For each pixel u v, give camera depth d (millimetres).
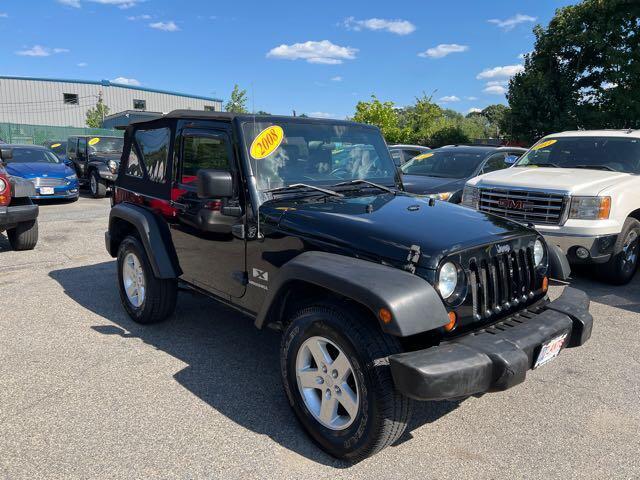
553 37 23750
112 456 2838
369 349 2602
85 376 3770
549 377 3895
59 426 3117
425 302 2512
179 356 4133
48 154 14648
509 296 3082
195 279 4152
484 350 2574
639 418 3334
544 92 23484
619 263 5992
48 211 12094
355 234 2949
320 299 2973
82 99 47688
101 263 7102
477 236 2916
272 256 3355
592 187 5762
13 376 3754
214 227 3787
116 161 14055
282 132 3736
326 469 2771
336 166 4012
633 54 22141
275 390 3611
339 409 2949
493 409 3434
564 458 2910
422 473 2756
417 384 2389
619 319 5109
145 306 4578
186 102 52812
